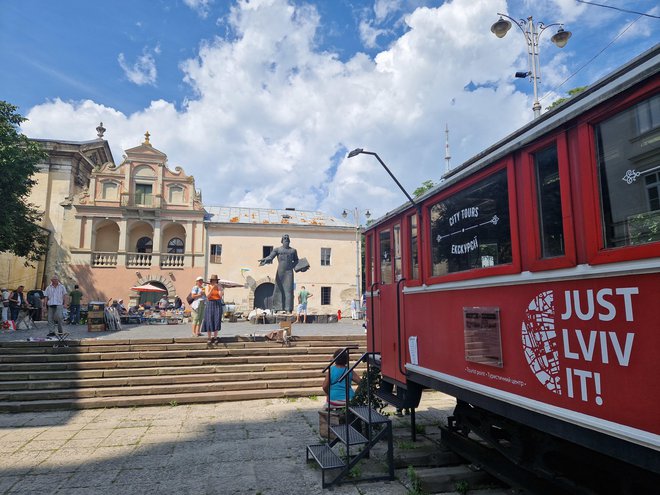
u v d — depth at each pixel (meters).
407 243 5.48
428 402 8.67
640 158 2.42
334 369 6.44
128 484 4.78
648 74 2.32
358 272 33.12
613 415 2.46
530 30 10.80
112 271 28.98
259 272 31.23
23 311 16.81
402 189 5.20
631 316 2.38
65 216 29.19
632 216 2.45
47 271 28.45
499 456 4.48
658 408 2.20
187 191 30.98
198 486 4.72
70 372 9.02
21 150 20.69
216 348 10.52
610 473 3.21
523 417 3.25
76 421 7.37
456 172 4.71
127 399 8.34
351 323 21.58
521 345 3.28
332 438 5.98
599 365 2.58
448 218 4.49
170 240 31.31
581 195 2.77
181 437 6.48
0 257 27.73
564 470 3.57
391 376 5.81
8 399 8.22
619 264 2.46
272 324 18.83
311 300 32.06
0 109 20.17
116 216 29.67
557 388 2.90
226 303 27.42
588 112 2.74
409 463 5.25
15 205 21.58
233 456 5.65
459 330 4.18
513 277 3.38
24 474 5.07
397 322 5.64
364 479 4.83
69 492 4.58
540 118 3.35
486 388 3.69
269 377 9.55
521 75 10.82
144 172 30.50
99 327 15.19
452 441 5.26
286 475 5.02
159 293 29.52
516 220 3.40
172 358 10.03
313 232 32.78
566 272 2.86
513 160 3.47
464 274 4.08
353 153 5.12
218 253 30.98
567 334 2.84
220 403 8.60
